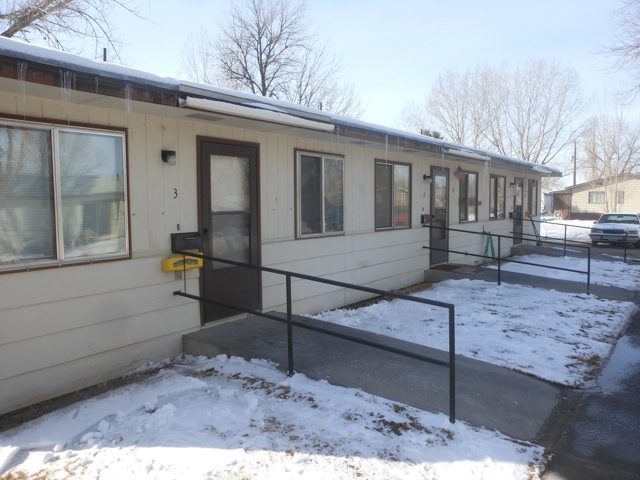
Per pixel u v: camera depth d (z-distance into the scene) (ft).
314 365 14.80
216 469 9.37
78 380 14.10
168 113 15.57
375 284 27.86
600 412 12.76
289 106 18.03
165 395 13.03
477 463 9.80
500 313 22.75
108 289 14.83
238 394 13.00
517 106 100.27
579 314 22.90
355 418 11.53
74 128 13.89
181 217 16.96
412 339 18.49
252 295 19.99
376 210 27.89
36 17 32.12
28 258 13.10
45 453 10.14
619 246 59.93
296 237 22.20
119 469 9.47
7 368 12.56
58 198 13.60
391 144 25.00
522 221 52.08
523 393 13.50
